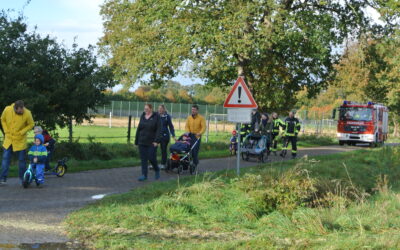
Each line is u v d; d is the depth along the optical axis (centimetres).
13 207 846
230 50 2311
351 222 794
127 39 3136
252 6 2297
